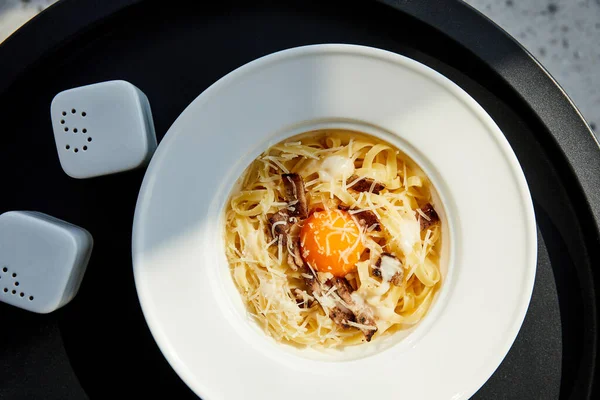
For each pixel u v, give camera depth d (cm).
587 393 52
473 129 49
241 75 48
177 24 53
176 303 49
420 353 50
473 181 50
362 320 52
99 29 53
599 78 57
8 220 50
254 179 53
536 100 52
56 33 52
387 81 49
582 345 53
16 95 53
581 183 52
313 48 48
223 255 52
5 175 53
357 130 50
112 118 50
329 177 52
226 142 49
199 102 48
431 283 52
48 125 53
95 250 53
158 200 49
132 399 53
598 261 52
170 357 49
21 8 57
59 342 53
